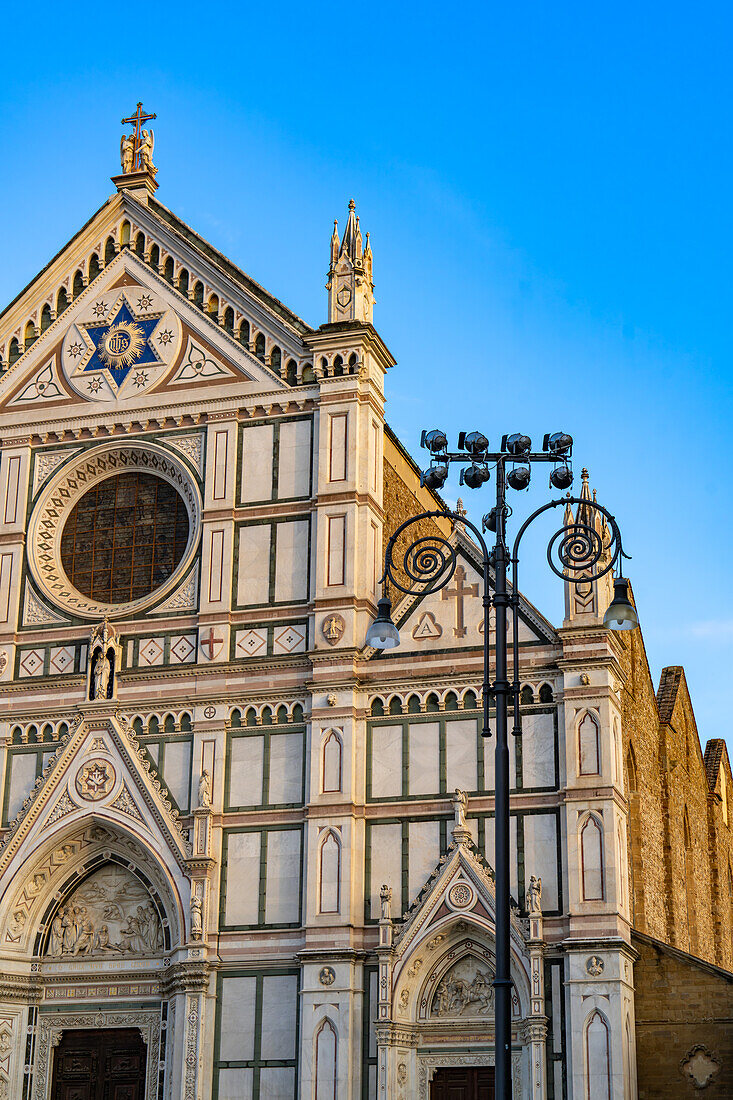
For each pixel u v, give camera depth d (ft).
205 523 194.39
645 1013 166.91
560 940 163.94
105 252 211.82
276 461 194.70
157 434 201.46
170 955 179.73
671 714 239.91
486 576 118.11
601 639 172.45
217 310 203.82
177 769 185.37
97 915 187.32
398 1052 166.40
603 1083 156.97
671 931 220.43
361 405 193.47
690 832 248.11
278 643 186.80
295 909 175.32
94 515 203.72
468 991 168.86
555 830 168.66
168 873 180.14
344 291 198.39
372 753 178.81
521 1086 161.99
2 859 186.29
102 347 207.41
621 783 172.45
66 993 184.75
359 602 184.34
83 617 196.13
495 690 113.29
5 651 197.36
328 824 175.52
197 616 190.80
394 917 171.83
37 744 192.13
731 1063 162.91
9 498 204.44
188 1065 171.12
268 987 173.17
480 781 173.88
